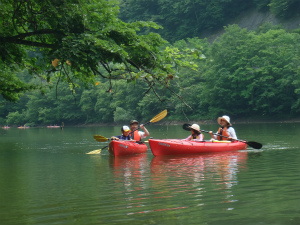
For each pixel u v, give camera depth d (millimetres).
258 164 8102
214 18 68188
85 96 61844
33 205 4719
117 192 5418
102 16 7887
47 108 66812
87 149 13859
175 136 20641
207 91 45438
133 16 80312
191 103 48812
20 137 25281
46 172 7977
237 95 45094
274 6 56562
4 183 6578
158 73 7184
